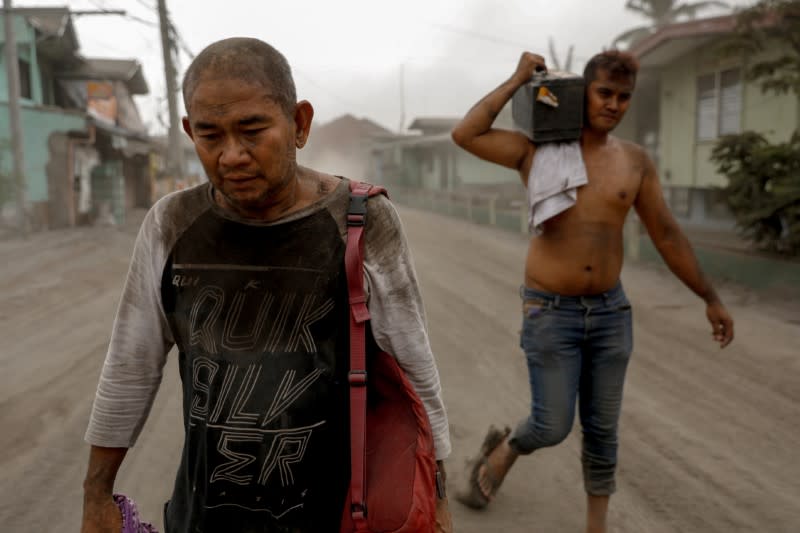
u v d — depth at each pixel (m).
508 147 2.83
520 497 3.51
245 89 1.30
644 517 3.30
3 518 3.34
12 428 4.45
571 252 2.74
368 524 1.41
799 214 10.68
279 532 1.40
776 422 4.50
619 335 2.81
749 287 9.06
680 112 19.11
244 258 1.42
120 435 1.52
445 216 26.09
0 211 18.42
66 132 20.34
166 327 1.51
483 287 9.67
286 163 1.37
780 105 15.05
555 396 2.80
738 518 3.29
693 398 4.96
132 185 29.52
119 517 1.55
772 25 12.38
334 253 1.42
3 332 6.93
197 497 1.42
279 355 1.39
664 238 2.95
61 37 23.73
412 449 1.46
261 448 1.37
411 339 1.49
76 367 5.75
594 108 2.75
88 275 10.81
